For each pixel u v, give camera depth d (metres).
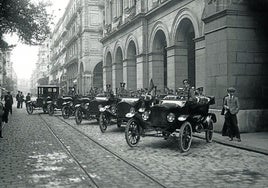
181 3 20.25
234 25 13.70
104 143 11.46
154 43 25.34
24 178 6.84
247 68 13.90
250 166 7.94
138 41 27.27
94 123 18.97
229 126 11.66
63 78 78.00
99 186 6.24
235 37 13.71
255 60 14.04
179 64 21.52
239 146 10.48
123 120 14.48
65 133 14.30
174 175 7.10
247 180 6.70
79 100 20.88
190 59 21.83
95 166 7.94
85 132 14.68
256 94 14.05
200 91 13.02
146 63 26.23
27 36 20.61
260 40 14.13
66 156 9.16
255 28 14.04
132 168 7.73
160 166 7.96
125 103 14.33
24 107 42.25
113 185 6.31
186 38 21.67
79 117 18.14
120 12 34.34
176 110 10.42
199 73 18.00
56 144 11.23
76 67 61.78
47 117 24.06
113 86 35.56
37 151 9.91
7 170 7.53
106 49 38.72
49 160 8.63
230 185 6.34
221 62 13.95
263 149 9.80
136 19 26.92
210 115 11.89
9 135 13.59
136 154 9.48
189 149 10.32
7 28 20.80
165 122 10.36
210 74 14.73
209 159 8.79
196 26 18.44
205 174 7.19
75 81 60.81
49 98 27.72
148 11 25.23
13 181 6.61
